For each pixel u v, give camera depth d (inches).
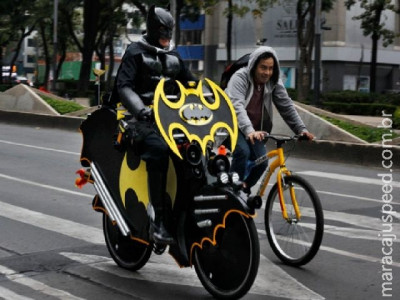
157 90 192.4
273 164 238.1
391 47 2380.7
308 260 227.9
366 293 205.5
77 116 795.4
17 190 383.2
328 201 368.5
